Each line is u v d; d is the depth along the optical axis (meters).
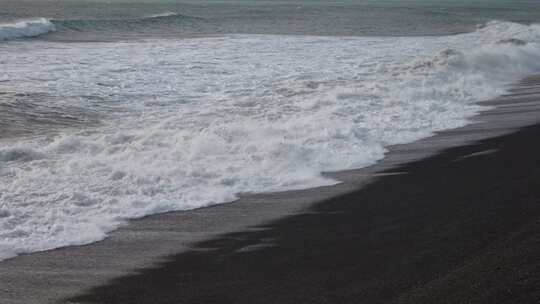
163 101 15.66
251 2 98.44
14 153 10.17
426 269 5.75
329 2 107.56
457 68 19.69
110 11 61.03
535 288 4.99
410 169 9.62
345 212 7.78
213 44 29.52
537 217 6.81
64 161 9.94
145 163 9.81
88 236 7.09
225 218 7.73
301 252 6.51
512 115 13.66
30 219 7.48
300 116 13.38
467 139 11.48
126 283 5.89
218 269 6.17
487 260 5.70
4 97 15.44
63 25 36.62
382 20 55.09
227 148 10.63
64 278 6.03
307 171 9.64
